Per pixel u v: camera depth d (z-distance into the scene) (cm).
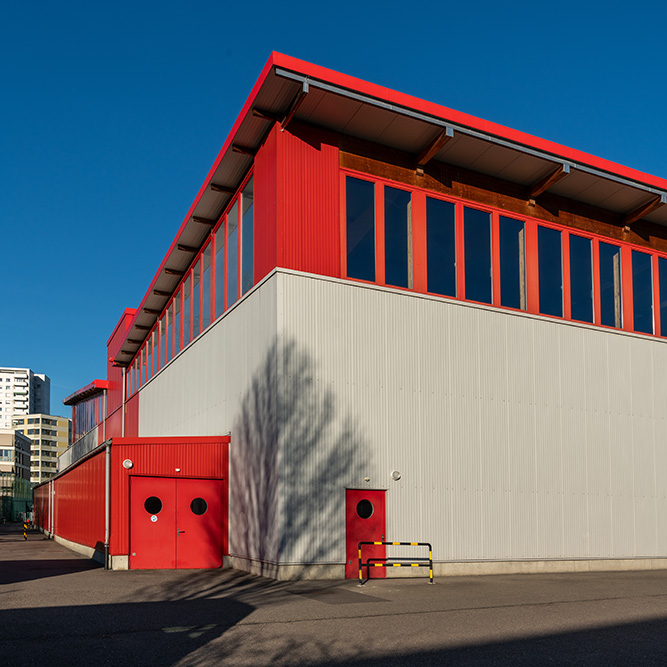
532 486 1947
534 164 1995
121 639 938
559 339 2078
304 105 1711
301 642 927
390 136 1855
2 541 3756
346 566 1659
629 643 934
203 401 2289
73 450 5859
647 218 2353
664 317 2355
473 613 1146
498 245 2042
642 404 2200
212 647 897
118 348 4166
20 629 994
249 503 1792
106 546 1838
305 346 1691
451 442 1845
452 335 1897
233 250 2119
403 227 1898
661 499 2172
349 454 1703
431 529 1778
